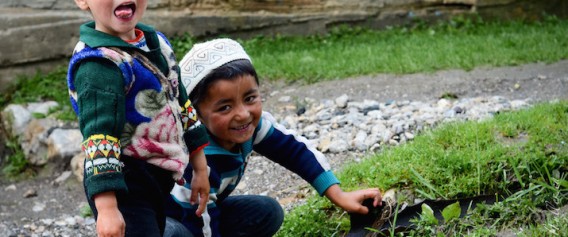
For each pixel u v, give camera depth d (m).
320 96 7.12
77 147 6.98
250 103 3.59
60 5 8.41
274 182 5.37
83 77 3.00
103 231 2.95
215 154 3.62
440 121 5.79
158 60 3.22
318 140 5.86
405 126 5.76
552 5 10.10
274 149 3.89
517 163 4.27
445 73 7.53
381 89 7.13
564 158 4.27
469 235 3.71
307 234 4.14
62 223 5.92
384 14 9.78
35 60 8.20
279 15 9.39
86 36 3.09
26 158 7.16
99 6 3.06
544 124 4.84
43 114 7.41
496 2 9.95
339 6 9.63
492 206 3.90
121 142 3.12
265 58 8.41
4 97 7.89
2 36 8.04
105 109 2.97
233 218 3.89
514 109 5.87
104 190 2.94
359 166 4.76
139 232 3.16
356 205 3.86
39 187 6.75
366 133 5.82
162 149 3.18
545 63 7.73
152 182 3.20
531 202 3.91
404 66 7.73
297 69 7.89
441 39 8.95
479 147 4.59
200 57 3.53
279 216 3.92
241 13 9.24
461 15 9.88
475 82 7.14
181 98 3.34
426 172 4.36
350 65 7.92
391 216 3.97
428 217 3.84
